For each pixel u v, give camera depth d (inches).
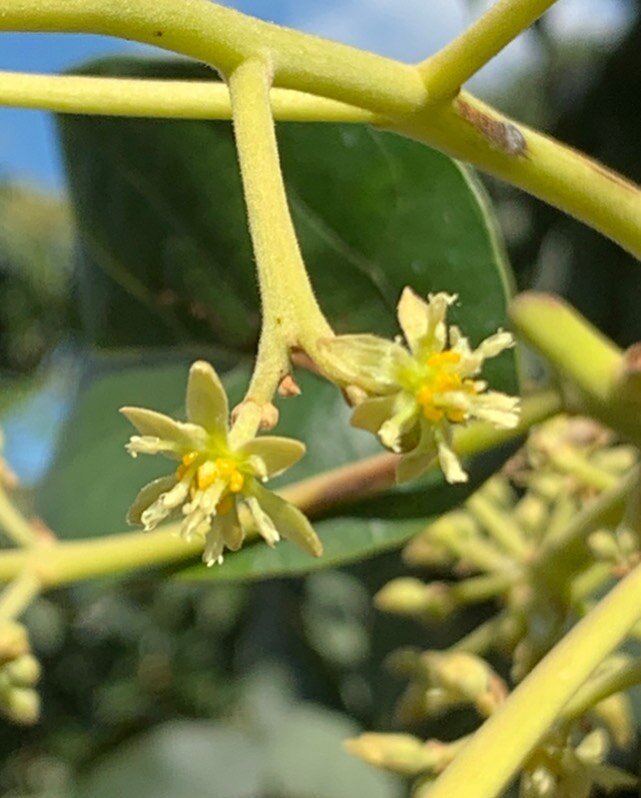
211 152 5.2
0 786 14.8
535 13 3.1
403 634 7.9
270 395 2.8
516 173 3.4
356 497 4.6
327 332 2.8
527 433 4.8
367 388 2.9
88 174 5.6
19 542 4.6
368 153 4.6
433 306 2.9
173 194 5.4
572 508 5.1
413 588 5.3
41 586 4.5
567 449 5.0
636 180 8.4
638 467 4.2
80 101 3.4
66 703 15.3
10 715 4.3
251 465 2.8
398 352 2.9
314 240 4.7
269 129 2.9
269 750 9.7
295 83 3.1
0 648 4.3
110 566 4.6
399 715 4.4
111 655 15.7
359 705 9.9
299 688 10.3
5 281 17.8
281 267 2.8
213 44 2.9
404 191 4.6
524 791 3.7
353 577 8.6
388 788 9.3
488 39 3.2
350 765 9.4
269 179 2.8
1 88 3.4
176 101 3.5
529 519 5.2
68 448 6.0
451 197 4.5
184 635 15.7
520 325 4.2
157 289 5.7
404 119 3.3
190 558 4.7
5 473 4.7
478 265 4.5
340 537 4.6
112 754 10.3
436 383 2.9
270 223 2.8
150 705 15.4
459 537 5.3
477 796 2.6
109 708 15.4
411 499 4.6
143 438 2.8
